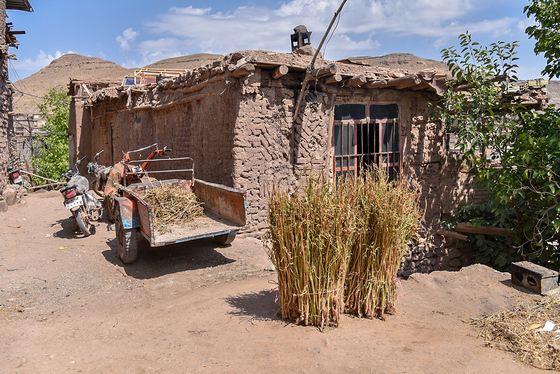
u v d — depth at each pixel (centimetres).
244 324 404
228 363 327
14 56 1139
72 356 351
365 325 394
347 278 408
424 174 988
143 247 753
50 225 920
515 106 902
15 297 521
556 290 453
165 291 547
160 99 1176
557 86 1722
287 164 832
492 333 370
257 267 643
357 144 934
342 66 865
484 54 817
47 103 2597
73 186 786
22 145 2578
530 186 755
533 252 778
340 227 374
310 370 312
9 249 731
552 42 740
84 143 2127
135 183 812
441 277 515
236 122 761
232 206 661
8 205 1070
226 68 769
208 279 589
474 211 988
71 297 525
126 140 1506
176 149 1080
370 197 405
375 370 309
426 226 990
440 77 905
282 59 803
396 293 418
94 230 877
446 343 353
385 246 397
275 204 396
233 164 775
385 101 927
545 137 716
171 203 711
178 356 343
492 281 494
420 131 975
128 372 319
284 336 371
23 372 322
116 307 492
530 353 330
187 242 779
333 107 863
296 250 380
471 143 855
